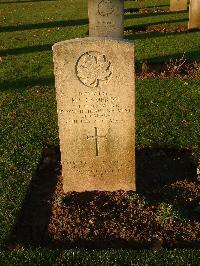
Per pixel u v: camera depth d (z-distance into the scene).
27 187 1.86
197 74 3.20
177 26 4.76
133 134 1.72
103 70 1.61
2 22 5.39
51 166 2.06
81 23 5.10
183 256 1.46
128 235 1.58
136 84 3.01
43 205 1.77
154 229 1.61
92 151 1.76
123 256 1.48
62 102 1.67
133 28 4.77
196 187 1.84
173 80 3.08
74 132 1.72
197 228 1.61
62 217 1.67
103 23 3.79
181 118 2.48
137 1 6.54
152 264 1.44
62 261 1.47
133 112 1.68
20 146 2.21
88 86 1.64
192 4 4.43
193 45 3.93
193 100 2.73
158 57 3.62
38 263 1.47
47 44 4.18
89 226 1.63
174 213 1.64
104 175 1.81
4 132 2.37
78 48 1.58
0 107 2.71
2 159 2.09
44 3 6.81
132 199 1.75
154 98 2.77
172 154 2.12
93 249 1.54
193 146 2.16
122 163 1.78
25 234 1.62
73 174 1.81
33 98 2.85
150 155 2.12
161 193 1.81
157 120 2.46
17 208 1.73
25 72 3.36
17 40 4.38
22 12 6.08
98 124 1.71
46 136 2.31
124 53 1.58
